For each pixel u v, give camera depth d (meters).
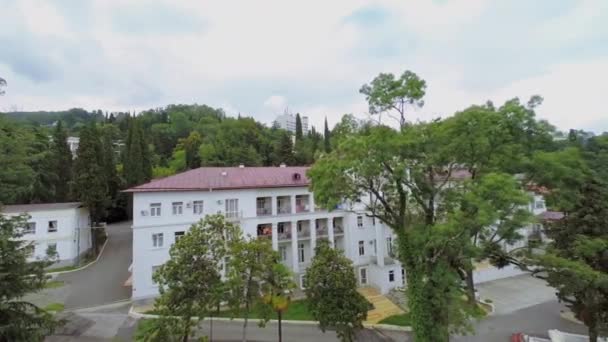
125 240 43.28
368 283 31.84
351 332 17.28
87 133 41.31
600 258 16.25
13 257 12.30
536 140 14.66
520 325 23.53
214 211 28.34
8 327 11.80
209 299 14.71
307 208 32.16
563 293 16.20
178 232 27.12
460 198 14.39
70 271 32.44
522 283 32.22
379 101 15.73
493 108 15.00
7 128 19.86
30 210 32.44
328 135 82.19
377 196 17.16
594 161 18.75
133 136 56.53
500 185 11.85
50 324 13.20
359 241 32.72
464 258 14.99
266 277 16.73
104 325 21.61
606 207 17.02
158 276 14.74
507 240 15.20
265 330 21.97
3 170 20.12
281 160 63.09
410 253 16.53
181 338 14.34
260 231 30.98
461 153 14.98
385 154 14.30
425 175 16.59
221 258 16.11
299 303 26.88
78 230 35.94
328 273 17.48
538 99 14.64
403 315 24.78
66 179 46.00
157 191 26.52
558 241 18.34
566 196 15.05
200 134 76.00
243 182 30.00
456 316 14.45
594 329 16.75
